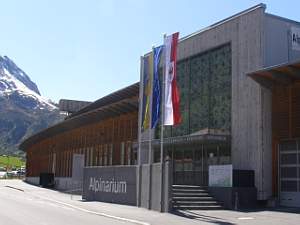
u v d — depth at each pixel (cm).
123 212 2331
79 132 5875
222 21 3109
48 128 6750
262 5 2784
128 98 4591
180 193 2602
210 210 2434
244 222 1881
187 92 3422
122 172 3014
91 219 1970
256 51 2784
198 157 3256
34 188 5662
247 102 2817
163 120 2502
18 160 15188
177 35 2448
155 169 2505
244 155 2794
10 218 1923
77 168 4041
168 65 2483
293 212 2303
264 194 2631
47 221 1822
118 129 4725
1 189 5378
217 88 3117
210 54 3219
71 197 3822
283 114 2638
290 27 2869
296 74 2483
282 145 2652
